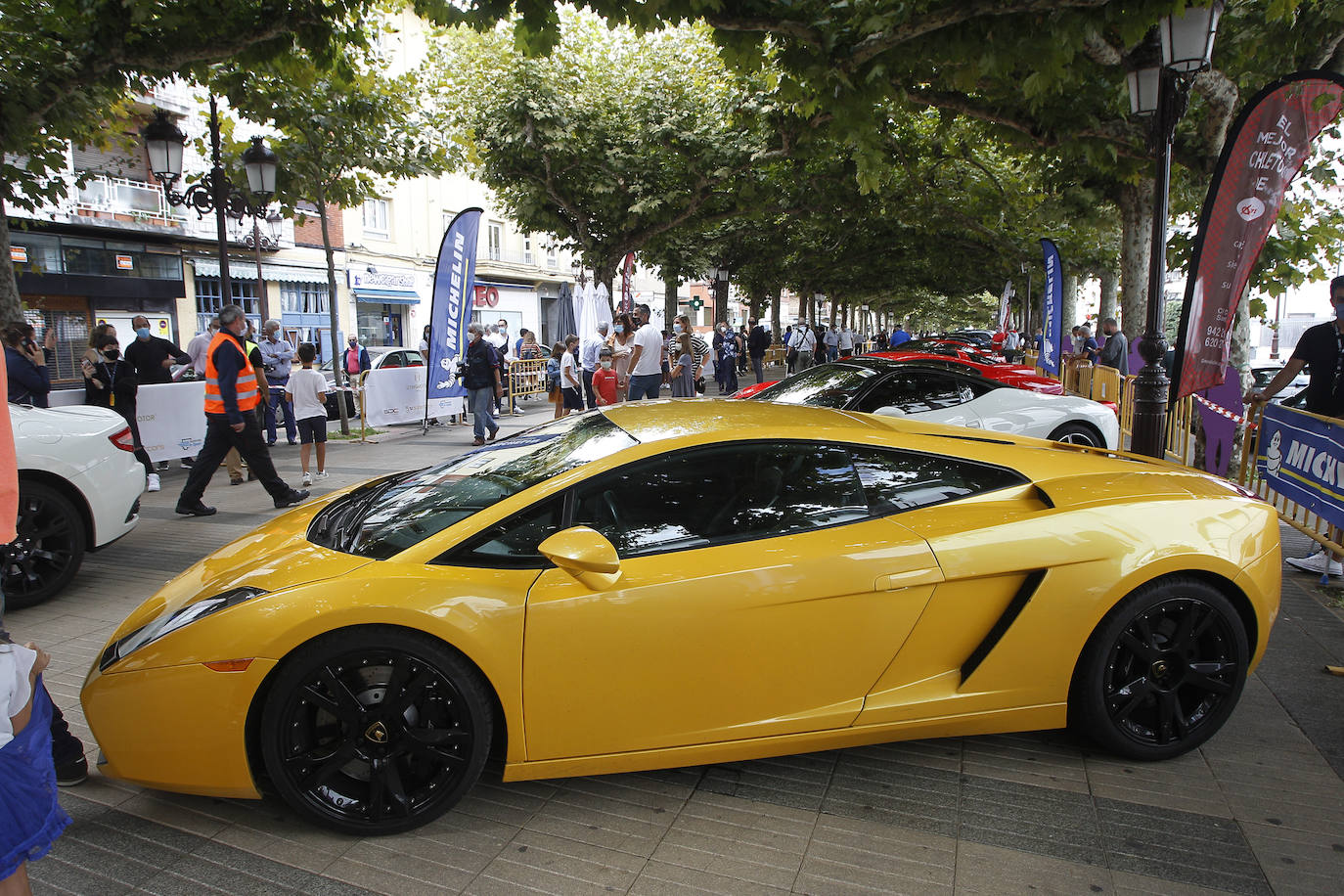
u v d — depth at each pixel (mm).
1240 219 6465
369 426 13688
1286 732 3303
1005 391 7773
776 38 6953
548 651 2566
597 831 2654
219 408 7219
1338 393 5359
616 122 16281
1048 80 6562
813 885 2387
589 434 3189
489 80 15328
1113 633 2938
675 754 2730
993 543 2879
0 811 1707
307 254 25969
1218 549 3006
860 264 30969
